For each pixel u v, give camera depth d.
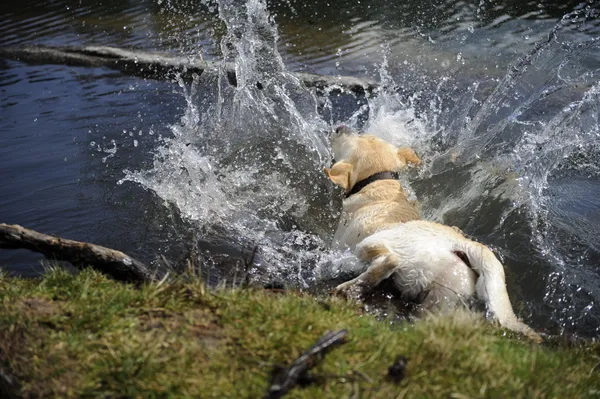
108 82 9.17
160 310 3.37
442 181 6.24
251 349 3.03
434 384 2.83
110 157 6.88
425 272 4.36
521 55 9.05
